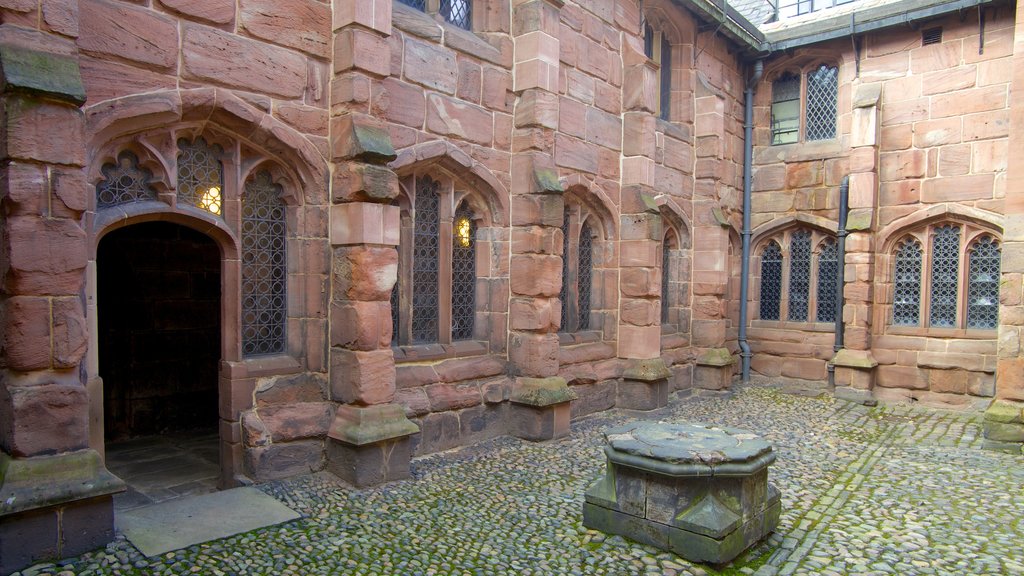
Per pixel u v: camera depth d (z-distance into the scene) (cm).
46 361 400
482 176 756
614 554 456
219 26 525
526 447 755
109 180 489
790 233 1267
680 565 441
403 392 682
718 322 1155
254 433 566
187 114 513
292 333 608
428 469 655
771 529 500
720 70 1212
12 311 389
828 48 1195
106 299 800
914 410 1054
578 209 931
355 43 582
